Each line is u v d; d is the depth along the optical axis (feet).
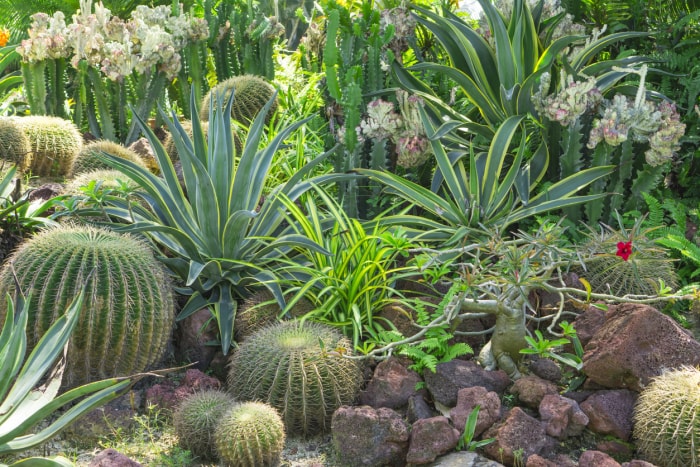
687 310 12.78
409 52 20.36
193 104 13.98
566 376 11.24
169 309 11.72
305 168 13.79
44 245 11.07
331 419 10.46
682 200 15.49
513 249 10.79
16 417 8.68
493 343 11.35
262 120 13.61
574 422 9.98
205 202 12.80
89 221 13.16
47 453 10.09
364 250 12.67
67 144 18.85
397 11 17.57
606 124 13.48
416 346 11.47
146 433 10.70
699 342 11.39
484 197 14.17
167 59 20.33
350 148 15.10
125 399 11.21
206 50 22.15
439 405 10.81
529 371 11.28
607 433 10.06
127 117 22.08
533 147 15.98
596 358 10.53
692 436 8.94
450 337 11.42
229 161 13.51
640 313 10.57
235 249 13.28
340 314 12.37
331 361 10.61
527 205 14.08
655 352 10.34
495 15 15.31
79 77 20.71
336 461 10.19
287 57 25.98
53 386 9.21
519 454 9.50
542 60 14.88
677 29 16.83
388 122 14.93
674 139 13.53
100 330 10.75
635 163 14.70
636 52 17.95
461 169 14.65
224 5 22.75
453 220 14.03
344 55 17.81
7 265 11.28
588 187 14.96
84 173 16.58
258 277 12.87
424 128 14.53
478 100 15.92
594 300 11.94
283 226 14.65
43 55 20.26
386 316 12.53
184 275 13.48
